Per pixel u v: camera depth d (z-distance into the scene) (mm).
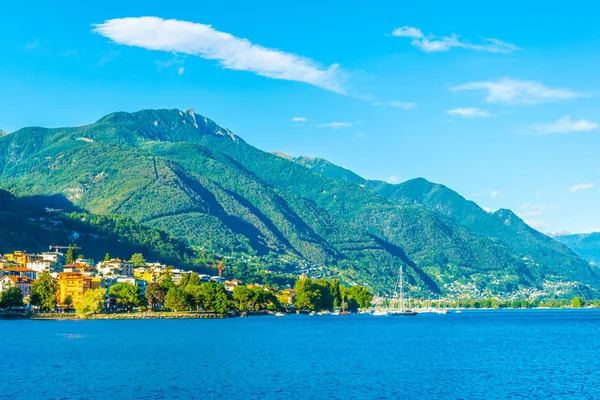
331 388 172000
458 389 172500
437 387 175125
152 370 198000
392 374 195250
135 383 176500
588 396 164750
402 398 161125
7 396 160125
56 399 157125
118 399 157500
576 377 192750
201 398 159000
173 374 191125
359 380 183875
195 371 196875
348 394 164875
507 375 195625
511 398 162125
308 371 199250
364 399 159500
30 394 162375
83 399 157250
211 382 178750
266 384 176625
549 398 162000
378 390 170125
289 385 175500
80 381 179000
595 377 192875
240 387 172125
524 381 185250
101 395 161750
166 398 158875
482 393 167750
